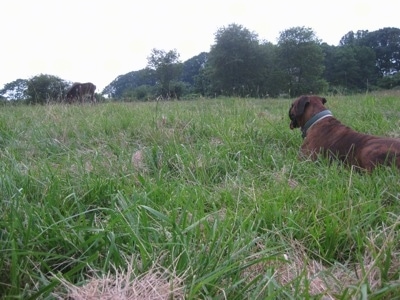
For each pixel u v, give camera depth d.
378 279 1.95
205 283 1.72
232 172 3.92
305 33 59.75
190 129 5.84
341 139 4.45
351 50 66.75
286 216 2.59
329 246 2.30
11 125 6.17
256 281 1.82
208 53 59.94
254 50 58.06
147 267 1.93
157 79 58.25
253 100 14.97
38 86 14.75
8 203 2.49
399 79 54.91
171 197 2.85
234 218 2.46
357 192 3.07
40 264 1.96
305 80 60.06
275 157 4.42
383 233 2.35
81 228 2.19
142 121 6.56
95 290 1.69
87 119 6.66
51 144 5.02
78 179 3.36
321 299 1.73
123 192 3.05
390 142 4.00
